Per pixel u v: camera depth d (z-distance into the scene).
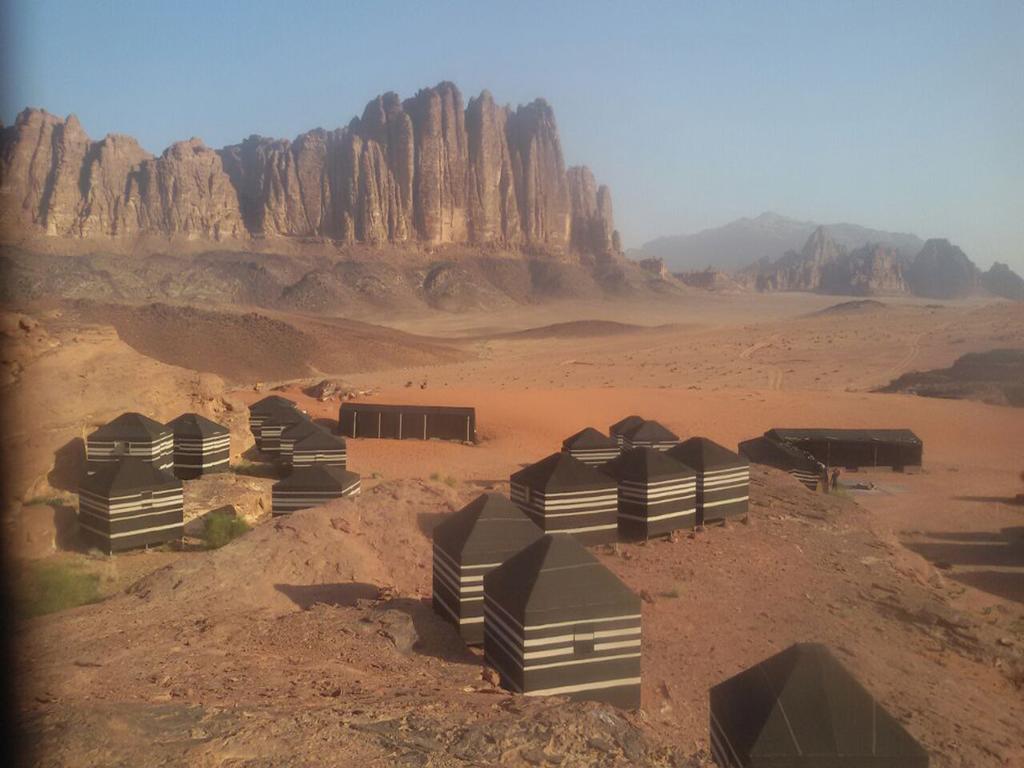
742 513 23.45
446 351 140.62
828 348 119.06
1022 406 67.94
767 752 7.67
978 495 40.28
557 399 64.62
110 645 10.78
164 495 21.12
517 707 9.30
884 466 46.62
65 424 26.38
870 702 8.08
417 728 8.17
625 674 11.10
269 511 27.14
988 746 11.96
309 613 12.99
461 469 40.41
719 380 91.00
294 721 7.91
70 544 20.89
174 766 6.62
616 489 19.77
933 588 21.59
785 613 16.58
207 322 122.25
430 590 15.82
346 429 49.88
